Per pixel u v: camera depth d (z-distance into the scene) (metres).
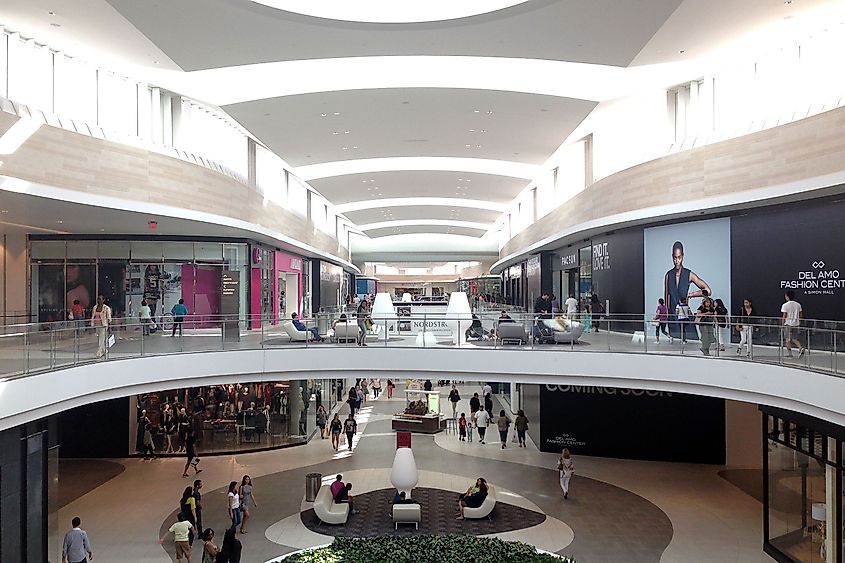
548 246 34.28
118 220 21.42
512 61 19.55
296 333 17.97
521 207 47.41
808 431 13.09
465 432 25.09
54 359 12.49
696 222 20.36
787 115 16.36
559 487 18.94
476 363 17.09
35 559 12.11
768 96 17.38
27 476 11.88
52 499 12.82
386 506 17.31
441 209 49.91
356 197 43.41
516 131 24.41
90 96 18.97
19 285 25.20
